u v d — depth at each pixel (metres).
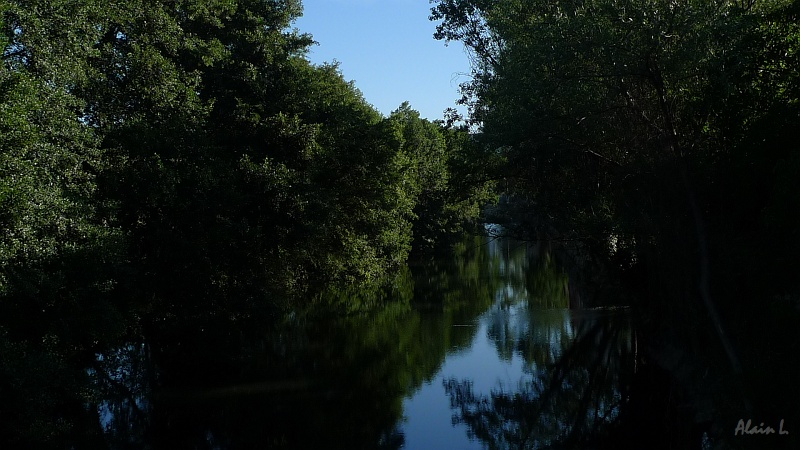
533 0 24.34
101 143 20.09
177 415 18.80
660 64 17.95
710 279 16.38
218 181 21.97
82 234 16.70
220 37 26.44
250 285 24.34
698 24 17.23
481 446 16.05
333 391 21.00
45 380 15.00
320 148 27.42
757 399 13.06
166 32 21.58
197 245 21.62
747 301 15.54
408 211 38.06
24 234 14.55
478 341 27.64
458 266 58.72
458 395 20.47
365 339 28.83
